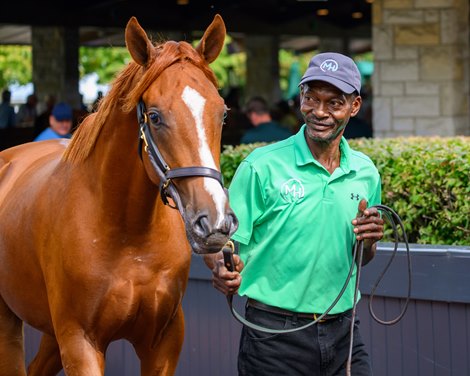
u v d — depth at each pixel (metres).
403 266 4.09
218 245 2.79
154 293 3.41
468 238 4.59
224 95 16.62
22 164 4.28
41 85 15.55
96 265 3.36
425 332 4.09
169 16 14.06
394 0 9.59
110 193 3.31
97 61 25.86
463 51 9.62
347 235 3.30
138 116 3.08
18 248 3.78
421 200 4.73
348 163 3.32
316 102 3.21
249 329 3.37
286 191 3.26
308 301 3.30
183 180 2.87
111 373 4.97
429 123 9.53
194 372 4.73
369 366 3.42
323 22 18.20
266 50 19.00
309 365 3.32
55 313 3.49
